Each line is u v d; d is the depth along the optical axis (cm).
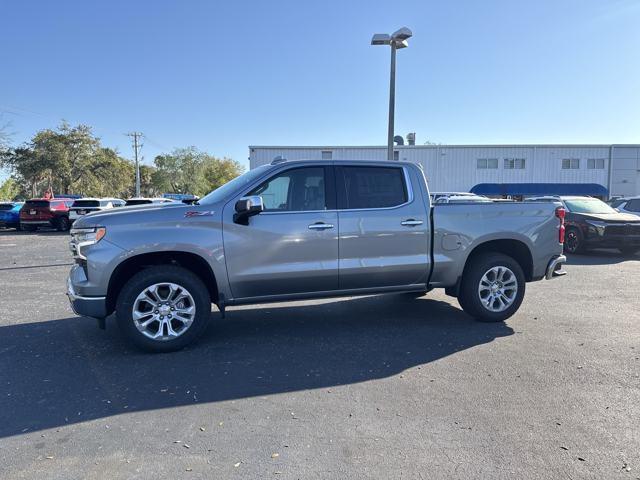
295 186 528
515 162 4150
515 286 593
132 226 475
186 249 483
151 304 484
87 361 467
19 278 973
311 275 521
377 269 541
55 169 5131
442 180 4153
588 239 1254
